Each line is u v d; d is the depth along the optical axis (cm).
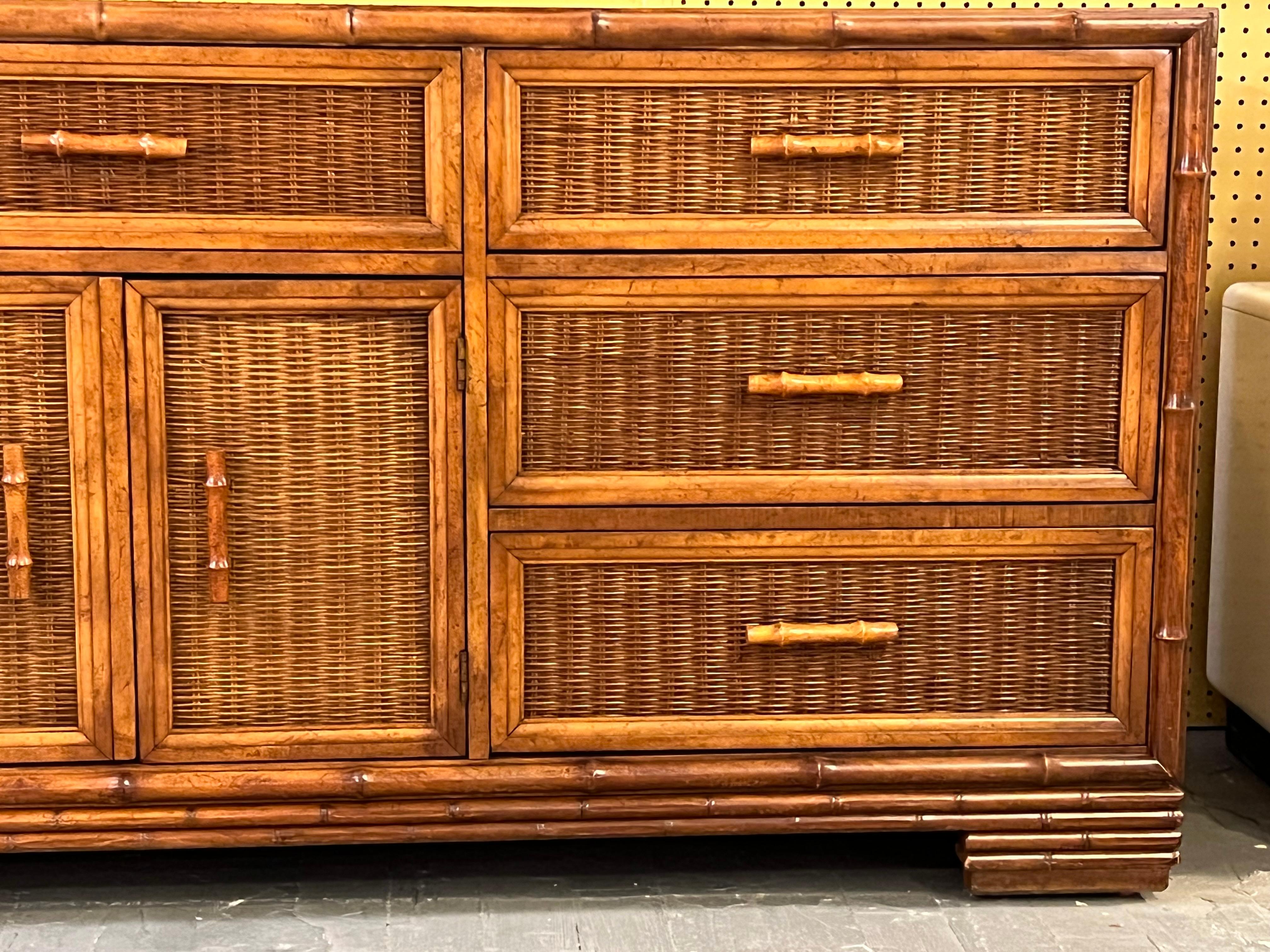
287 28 137
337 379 143
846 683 151
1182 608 150
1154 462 149
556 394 145
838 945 141
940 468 148
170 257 140
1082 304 146
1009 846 151
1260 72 199
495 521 145
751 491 146
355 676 147
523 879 158
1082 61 143
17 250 138
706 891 155
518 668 147
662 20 139
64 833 145
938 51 142
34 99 137
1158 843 152
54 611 144
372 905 150
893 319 146
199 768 146
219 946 140
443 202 141
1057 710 152
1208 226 160
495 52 140
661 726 149
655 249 143
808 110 143
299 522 145
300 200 141
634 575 148
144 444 142
